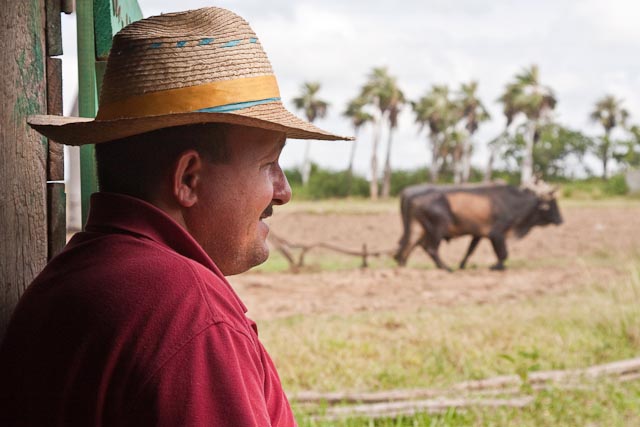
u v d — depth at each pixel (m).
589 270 16.58
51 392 1.35
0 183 1.86
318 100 86.06
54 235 1.99
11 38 1.86
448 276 16.44
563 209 41.22
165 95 1.49
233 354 1.35
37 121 1.88
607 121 89.38
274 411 1.58
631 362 7.44
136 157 1.52
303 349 8.31
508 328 9.42
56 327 1.38
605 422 5.91
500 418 5.95
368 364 7.78
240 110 1.51
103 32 2.28
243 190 1.57
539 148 83.38
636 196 60.06
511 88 76.38
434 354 7.98
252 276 16.09
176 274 1.38
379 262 20.81
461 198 18.55
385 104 74.94
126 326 1.33
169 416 1.28
